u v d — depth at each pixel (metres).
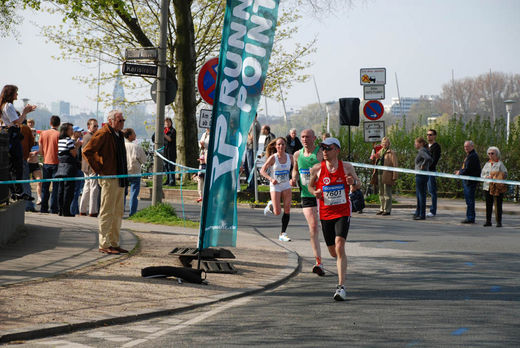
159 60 14.85
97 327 6.38
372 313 7.06
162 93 15.05
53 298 7.18
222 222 8.88
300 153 9.77
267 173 12.80
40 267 8.84
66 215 15.16
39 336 5.95
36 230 12.28
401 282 8.96
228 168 8.88
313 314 7.02
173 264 9.64
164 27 14.72
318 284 8.84
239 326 6.48
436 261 10.80
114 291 7.70
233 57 8.71
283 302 7.66
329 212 8.33
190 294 7.81
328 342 5.88
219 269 9.32
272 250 11.53
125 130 15.70
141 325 6.50
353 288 8.55
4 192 10.94
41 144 16.00
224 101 8.72
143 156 15.66
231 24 8.66
